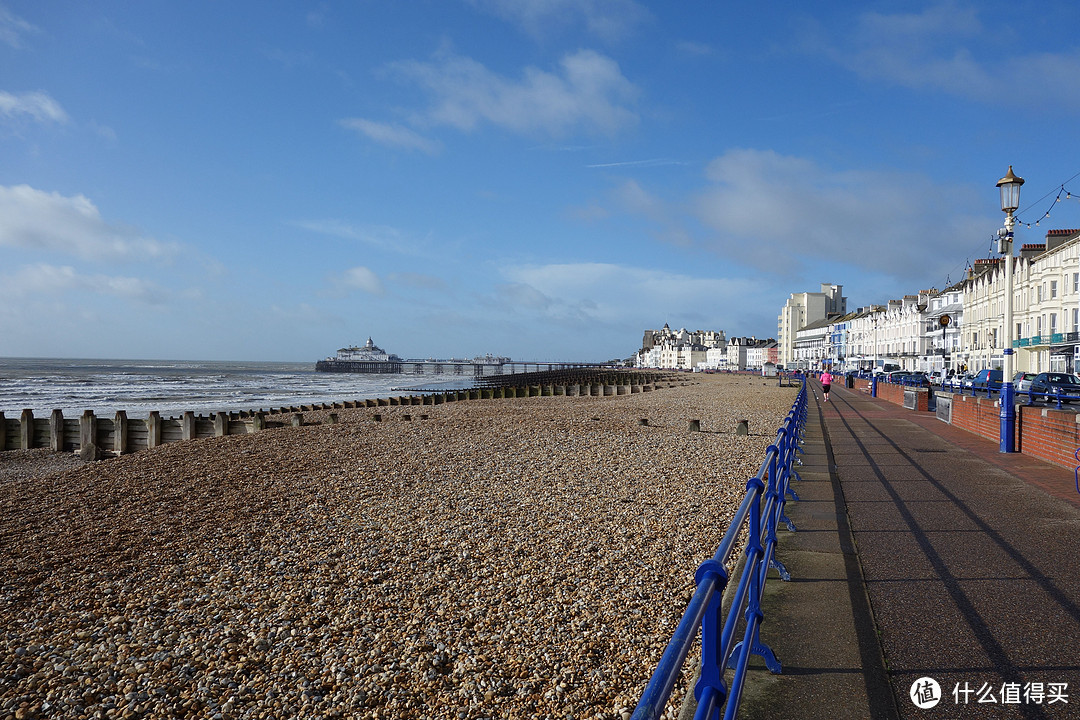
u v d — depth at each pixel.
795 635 4.49
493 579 7.78
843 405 30.66
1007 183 12.86
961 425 18.69
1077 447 10.71
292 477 14.13
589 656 5.80
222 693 5.56
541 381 116.69
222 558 9.03
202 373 151.75
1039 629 4.57
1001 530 7.23
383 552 8.99
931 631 4.55
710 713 2.31
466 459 16.02
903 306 93.38
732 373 136.75
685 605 6.87
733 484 12.76
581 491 12.27
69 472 16.00
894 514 8.11
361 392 73.12
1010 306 13.05
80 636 6.75
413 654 6.02
